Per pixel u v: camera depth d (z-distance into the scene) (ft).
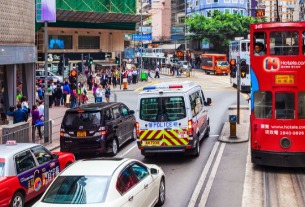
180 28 309.83
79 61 170.50
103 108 55.06
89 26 170.40
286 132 44.96
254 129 46.06
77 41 169.37
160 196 34.63
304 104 44.83
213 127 74.74
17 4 74.49
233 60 79.61
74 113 54.19
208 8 276.00
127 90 148.05
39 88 100.48
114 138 56.49
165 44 327.67
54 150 59.06
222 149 57.67
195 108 53.52
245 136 64.28
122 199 25.66
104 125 53.93
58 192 25.66
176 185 41.68
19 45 75.31
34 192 35.40
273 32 45.11
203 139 64.75
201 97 60.13
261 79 45.68
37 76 138.00
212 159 52.26
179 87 51.29
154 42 351.87
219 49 255.29
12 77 75.05
